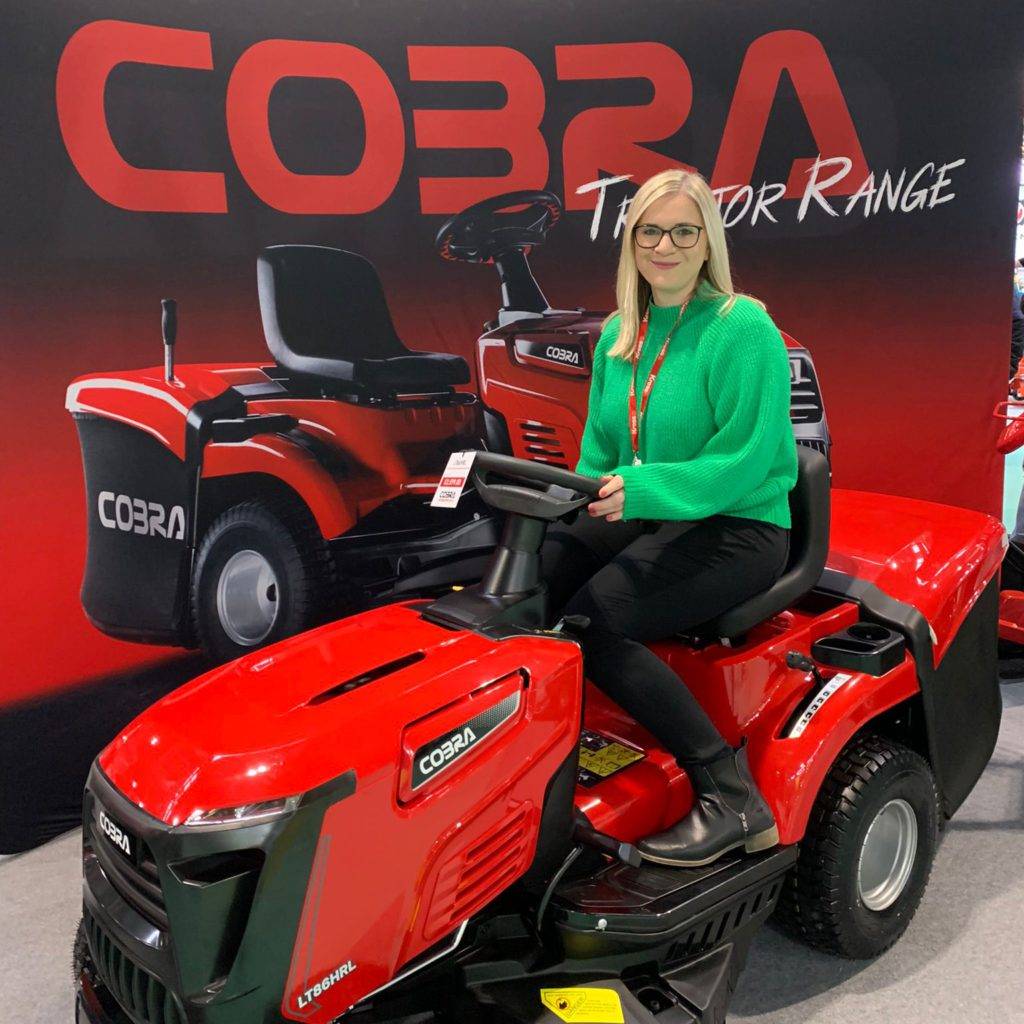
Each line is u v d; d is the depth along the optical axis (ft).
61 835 8.65
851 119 9.79
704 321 5.16
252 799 3.72
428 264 9.44
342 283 9.24
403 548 9.85
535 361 9.85
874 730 6.59
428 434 9.73
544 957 4.81
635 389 5.54
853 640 5.74
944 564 6.72
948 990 5.76
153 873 3.90
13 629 8.55
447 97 9.16
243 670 4.68
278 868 3.69
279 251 8.98
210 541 9.16
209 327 8.87
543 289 9.75
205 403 8.92
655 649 5.89
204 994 3.71
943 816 6.73
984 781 8.23
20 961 6.48
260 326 9.02
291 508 9.39
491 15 9.09
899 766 5.90
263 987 3.76
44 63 7.95
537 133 9.40
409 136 9.16
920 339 10.40
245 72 8.61
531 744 4.56
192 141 8.55
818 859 5.69
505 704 4.47
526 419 9.97
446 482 4.72
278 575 9.50
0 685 8.54
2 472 8.32
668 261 5.07
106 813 4.15
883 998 5.72
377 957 4.09
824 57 9.62
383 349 9.46
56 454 8.48
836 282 10.17
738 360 4.97
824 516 5.86
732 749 5.29
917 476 10.77
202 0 8.38
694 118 9.60
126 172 8.36
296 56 8.74
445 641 4.70
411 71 9.04
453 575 10.05
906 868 6.18
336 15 8.77
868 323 10.30
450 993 4.65
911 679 6.09
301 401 9.25
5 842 8.41
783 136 9.75
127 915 4.02
